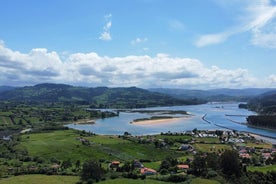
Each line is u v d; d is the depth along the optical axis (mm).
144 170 145375
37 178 135000
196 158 139500
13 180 131750
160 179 130500
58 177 136750
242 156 187000
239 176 133750
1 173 141875
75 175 140625
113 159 189750
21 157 185375
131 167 149875
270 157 184000
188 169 141125
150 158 194500
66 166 156375
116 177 134000
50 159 183000
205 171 134750
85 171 131500
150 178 132625
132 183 124500
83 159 186875
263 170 143750
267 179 132125
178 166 151000
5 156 190875
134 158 193250
